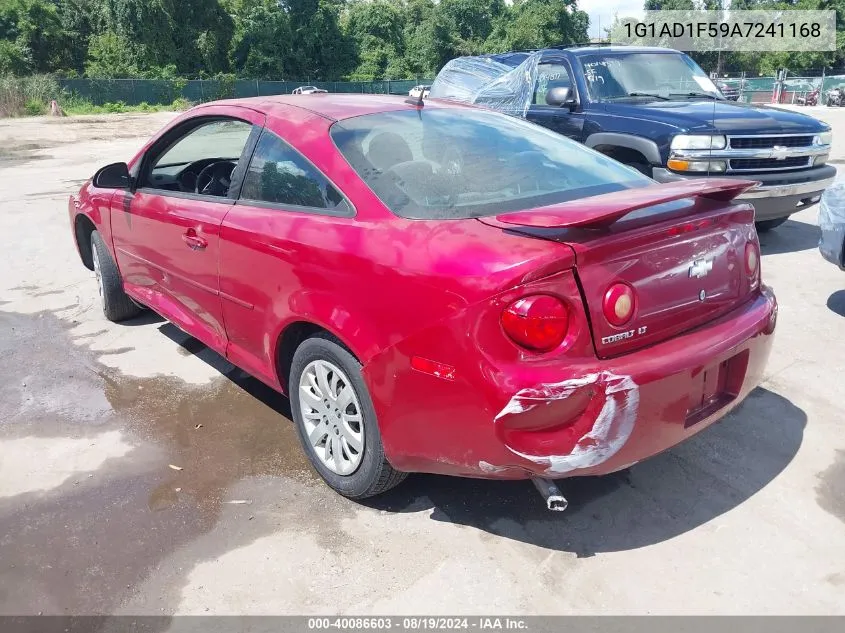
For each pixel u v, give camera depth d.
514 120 3.61
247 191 3.24
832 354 4.21
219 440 3.42
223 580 2.48
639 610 2.31
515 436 2.23
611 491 2.94
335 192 2.79
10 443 3.42
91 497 2.98
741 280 2.73
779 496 2.88
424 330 2.31
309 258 2.72
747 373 2.70
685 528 2.70
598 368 2.20
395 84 61.88
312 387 2.94
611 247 2.23
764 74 46.84
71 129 25.41
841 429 3.38
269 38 58.34
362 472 2.75
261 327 3.10
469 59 10.14
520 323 2.14
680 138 6.02
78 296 5.67
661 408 2.33
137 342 4.69
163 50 52.38
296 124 3.11
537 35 62.22
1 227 8.18
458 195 2.69
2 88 35.12
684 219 2.47
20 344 4.68
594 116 6.87
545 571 2.49
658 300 2.38
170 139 3.98
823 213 4.77
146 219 3.95
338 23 65.50
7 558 2.60
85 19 53.03
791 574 2.46
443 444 2.39
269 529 2.75
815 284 5.51
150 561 2.58
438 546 2.64
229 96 50.56
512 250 2.22
